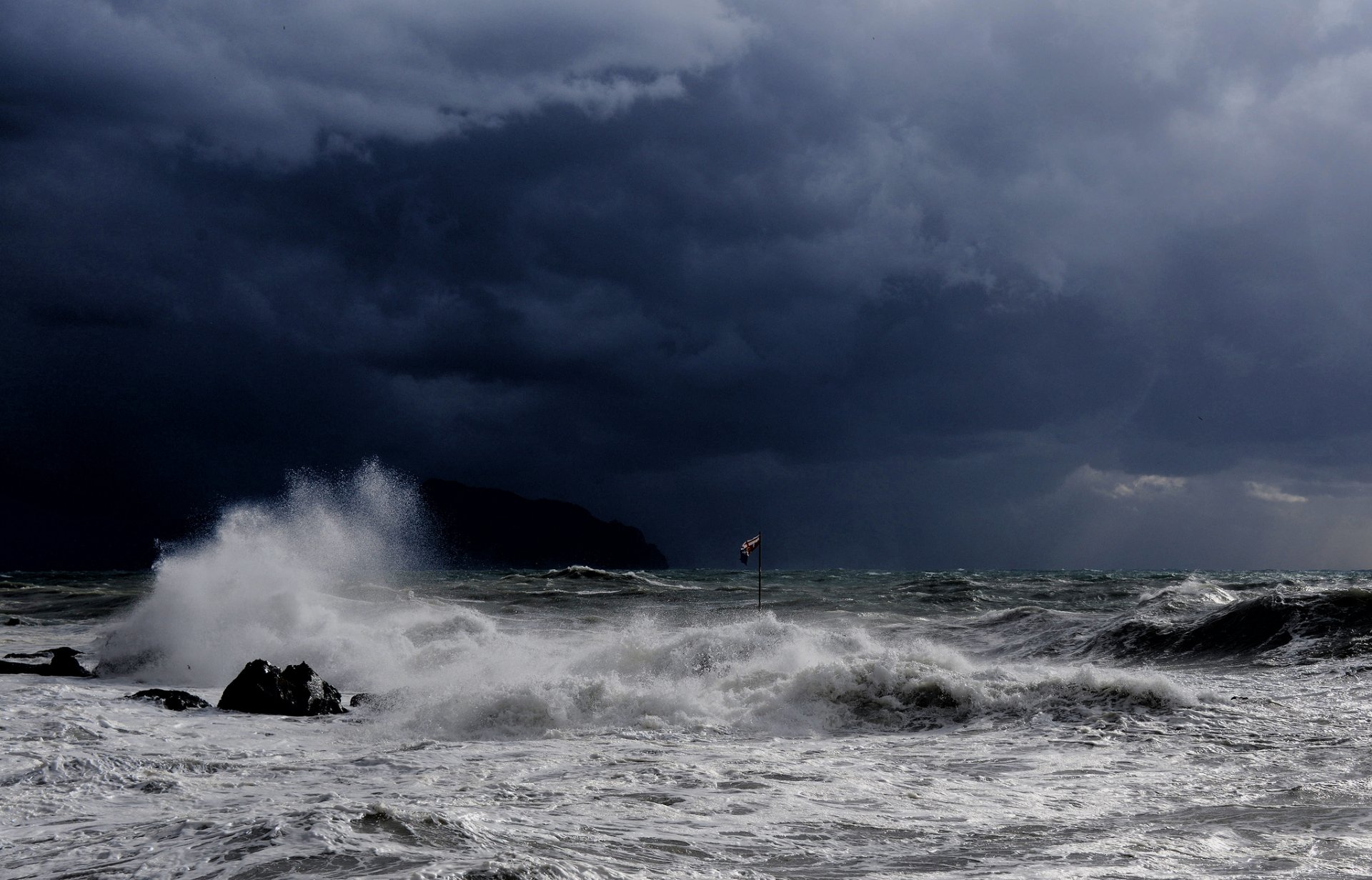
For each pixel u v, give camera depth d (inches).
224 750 397.4
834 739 436.1
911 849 243.0
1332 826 257.6
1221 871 217.9
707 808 289.6
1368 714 428.8
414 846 218.2
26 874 211.6
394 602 1175.0
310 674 541.0
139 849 225.3
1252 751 367.9
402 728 465.1
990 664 690.2
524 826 255.8
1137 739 398.9
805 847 244.2
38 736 406.9
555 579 2110.0
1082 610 1233.4
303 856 208.2
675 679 564.1
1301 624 690.8
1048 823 269.9
